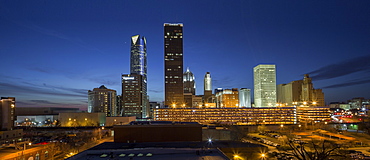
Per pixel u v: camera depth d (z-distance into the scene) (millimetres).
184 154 48562
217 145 62562
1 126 174250
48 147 110750
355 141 136625
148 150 49500
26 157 97375
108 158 45875
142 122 83000
